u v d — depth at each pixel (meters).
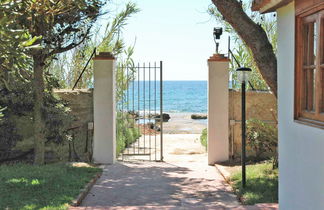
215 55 10.37
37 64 9.20
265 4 5.09
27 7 6.41
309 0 4.02
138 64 11.17
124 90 13.16
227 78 10.34
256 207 5.89
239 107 10.45
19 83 8.80
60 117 9.66
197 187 7.87
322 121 3.87
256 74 11.44
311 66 4.19
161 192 7.48
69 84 13.52
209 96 10.34
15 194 6.40
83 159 10.52
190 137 15.58
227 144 10.31
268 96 10.36
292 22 4.64
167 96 73.75
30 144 9.98
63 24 9.34
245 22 7.45
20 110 9.44
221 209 5.97
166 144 13.77
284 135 5.02
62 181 7.39
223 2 7.44
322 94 3.94
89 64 13.30
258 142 10.18
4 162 9.69
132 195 7.26
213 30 10.42
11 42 4.55
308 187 4.15
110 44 12.96
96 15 9.91
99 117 10.48
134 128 14.73
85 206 6.50
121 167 9.93
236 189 7.34
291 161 4.73
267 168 8.58
